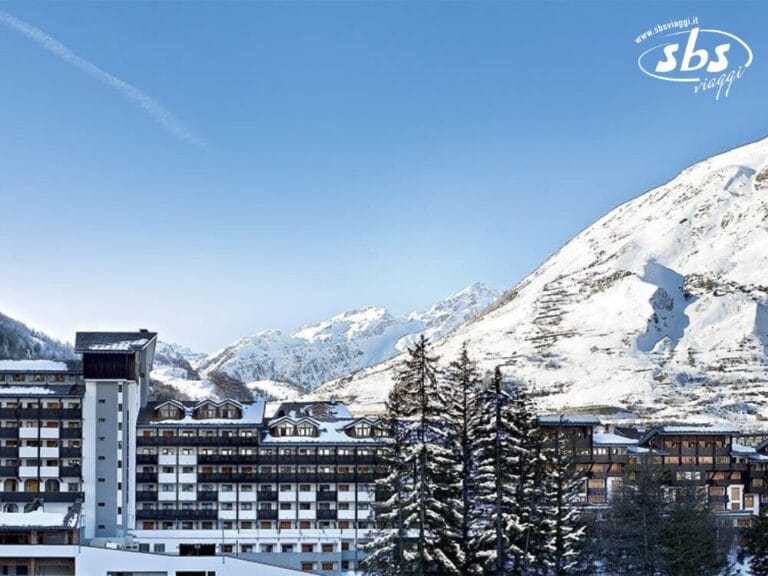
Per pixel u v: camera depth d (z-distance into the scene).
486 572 95.81
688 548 109.00
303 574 120.62
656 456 140.12
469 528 97.81
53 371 142.00
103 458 136.88
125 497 136.88
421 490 89.00
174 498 139.00
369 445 140.88
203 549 135.25
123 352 137.50
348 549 136.75
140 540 134.50
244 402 151.38
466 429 97.38
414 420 92.44
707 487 152.88
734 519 153.12
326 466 140.75
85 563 118.06
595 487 153.50
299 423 143.25
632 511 109.19
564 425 152.12
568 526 102.38
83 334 142.38
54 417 137.75
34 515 124.12
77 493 135.62
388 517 90.69
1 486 137.38
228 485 139.88
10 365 143.62
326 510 139.88
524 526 95.44
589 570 109.12
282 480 140.00
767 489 157.75
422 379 92.25
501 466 95.31
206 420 141.38
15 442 137.50
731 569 124.44
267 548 136.12
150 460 139.12
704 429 161.50
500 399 96.25
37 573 118.31
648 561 105.88
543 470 101.31
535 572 101.31
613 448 155.50
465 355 102.75
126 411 137.75
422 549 88.75
